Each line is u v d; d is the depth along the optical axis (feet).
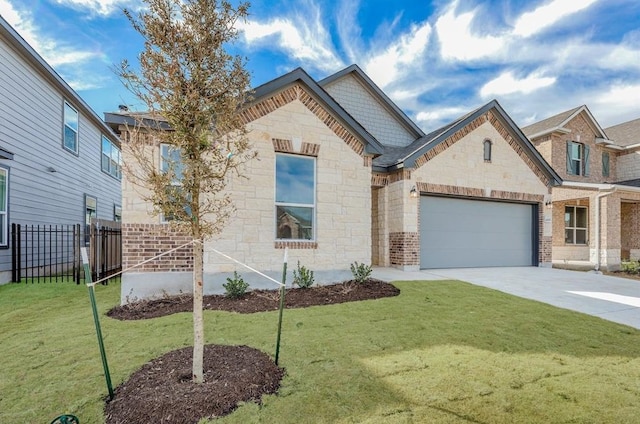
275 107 24.95
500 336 15.15
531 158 41.93
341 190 26.96
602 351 13.70
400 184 35.94
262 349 13.30
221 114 10.62
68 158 42.09
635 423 8.84
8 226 30.60
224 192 23.00
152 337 14.53
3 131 30.50
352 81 44.01
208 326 16.06
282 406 9.36
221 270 23.02
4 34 30.27
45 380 10.68
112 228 29.94
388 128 45.44
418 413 9.14
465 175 38.11
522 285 27.81
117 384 10.36
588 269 42.42
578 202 57.82
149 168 10.39
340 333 15.25
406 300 21.54
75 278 29.71
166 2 9.80
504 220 41.24
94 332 15.17
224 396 9.45
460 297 22.61
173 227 10.37
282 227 25.43
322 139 26.43
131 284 22.40
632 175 62.75
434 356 12.84
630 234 54.29
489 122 39.70
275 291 23.38
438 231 37.60
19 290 25.17
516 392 10.31
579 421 8.91
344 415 9.00
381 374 11.32
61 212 40.42
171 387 9.85
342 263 26.68
